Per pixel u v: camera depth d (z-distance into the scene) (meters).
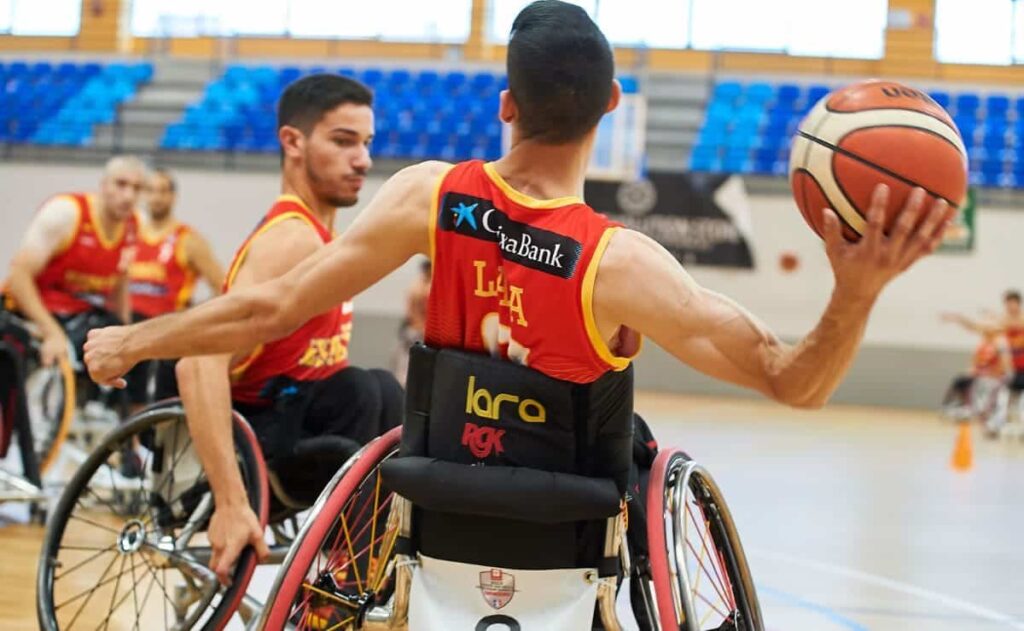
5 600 3.43
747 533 5.21
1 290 5.15
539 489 1.82
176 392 3.03
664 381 14.18
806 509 6.00
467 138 15.23
